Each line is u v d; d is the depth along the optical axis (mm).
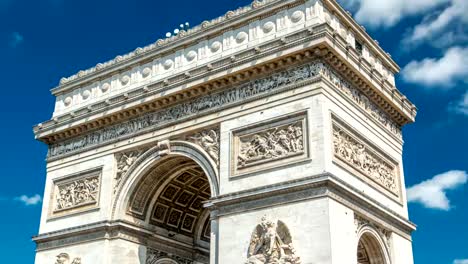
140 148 74188
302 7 66188
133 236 73688
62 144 83375
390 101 72625
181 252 80812
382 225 65625
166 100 72312
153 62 77562
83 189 77625
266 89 64562
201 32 73312
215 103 68375
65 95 86562
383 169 70312
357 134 65312
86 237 73812
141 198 75250
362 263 67062
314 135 59000
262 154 62094
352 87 66812
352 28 71562
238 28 70750
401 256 68375
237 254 59344
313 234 55344
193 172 76625
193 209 83125
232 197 61688
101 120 78125
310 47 61312
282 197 58625
